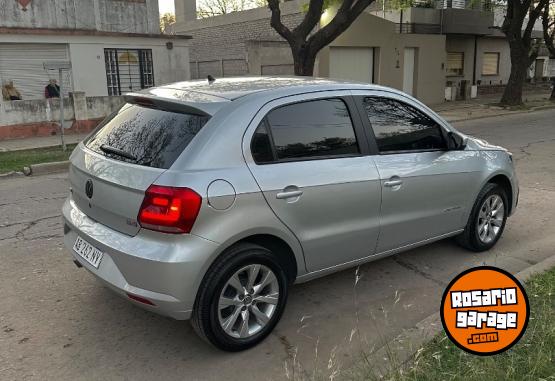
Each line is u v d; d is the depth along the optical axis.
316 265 3.85
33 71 16.31
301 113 3.72
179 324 3.89
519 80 21.86
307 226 3.67
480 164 4.93
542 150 11.36
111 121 3.94
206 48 25.20
